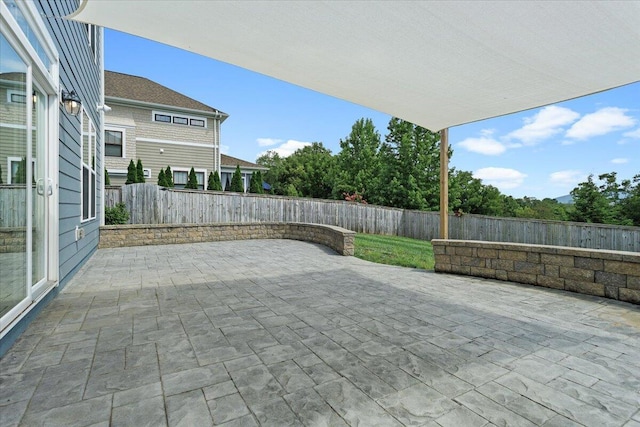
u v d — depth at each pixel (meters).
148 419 1.76
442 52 3.34
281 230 10.73
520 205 21.16
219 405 1.90
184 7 2.71
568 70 3.53
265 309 3.69
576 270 4.39
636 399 2.02
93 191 7.32
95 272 5.48
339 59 3.58
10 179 2.72
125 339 2.80
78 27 5.54
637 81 3.71
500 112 4.98
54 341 2.73
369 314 3.56
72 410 1.83
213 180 14.77
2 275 2.59
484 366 2.42
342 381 2.19
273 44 3.31
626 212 13.35
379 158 22.12
